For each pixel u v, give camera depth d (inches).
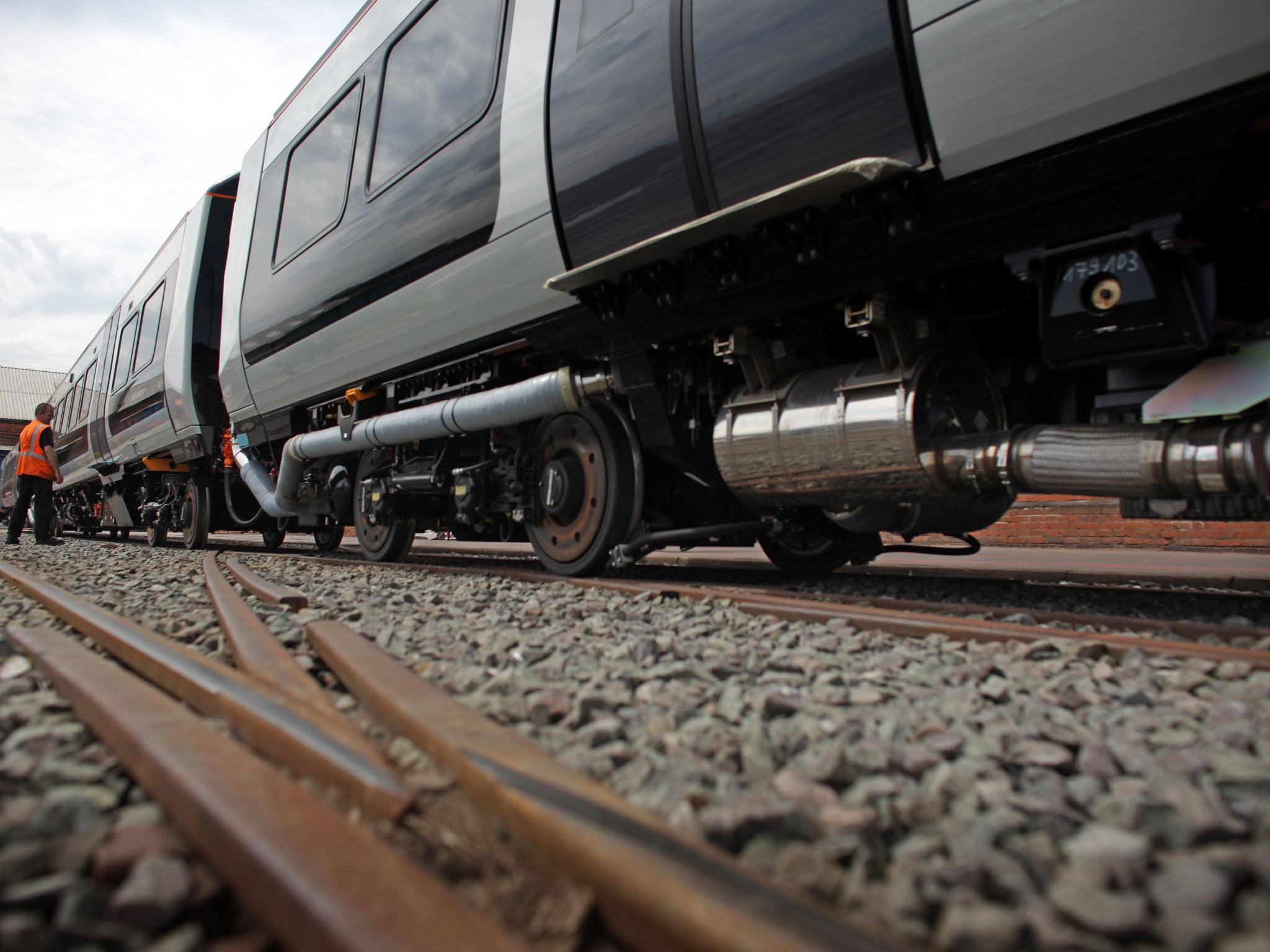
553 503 179.5
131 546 443.2
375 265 205.0
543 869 39.5
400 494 241.6
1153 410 96.7
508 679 78.5
